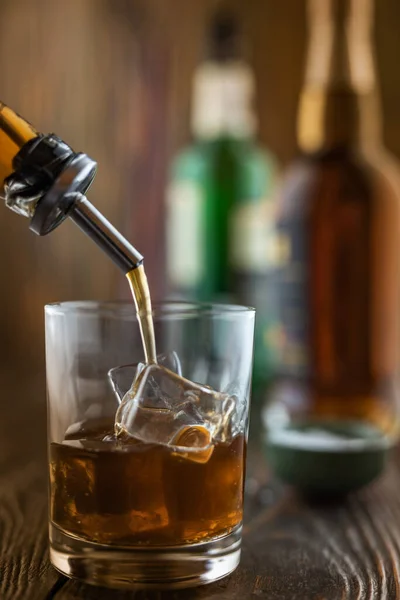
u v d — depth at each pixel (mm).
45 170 401
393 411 715
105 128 1045
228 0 1016
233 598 416
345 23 705
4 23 1042
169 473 402
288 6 1004
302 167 734
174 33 1032
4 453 655
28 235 1079
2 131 404
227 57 875
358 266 706
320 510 549
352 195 705
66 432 416
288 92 1010
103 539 405
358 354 705
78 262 1074
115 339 422
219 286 862
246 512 543
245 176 864
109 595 410
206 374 432
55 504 422
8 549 471
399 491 589
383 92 974
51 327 422
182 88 1033
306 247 711
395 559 470
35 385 929
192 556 408
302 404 710
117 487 402
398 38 969
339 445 561
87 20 1043
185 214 875
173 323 431
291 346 718
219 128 875
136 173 1040
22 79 1048
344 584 437
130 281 427
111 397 421
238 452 426
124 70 1040
